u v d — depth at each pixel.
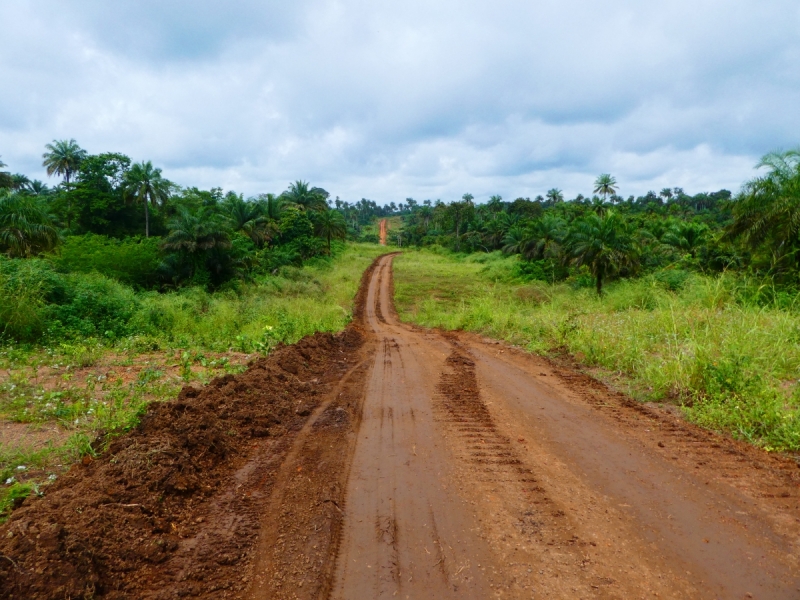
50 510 3.15
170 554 3.12
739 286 12.92
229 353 9.73
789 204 15.98
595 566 3.01
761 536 3.34
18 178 62.66
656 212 84.25
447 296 36.91
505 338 13.33
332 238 67.38
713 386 6.18
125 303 13.33
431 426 5.62
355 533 3.42
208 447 4.58
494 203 105.75
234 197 49.06
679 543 3.26
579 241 29.16
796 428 4.96
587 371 8.65
